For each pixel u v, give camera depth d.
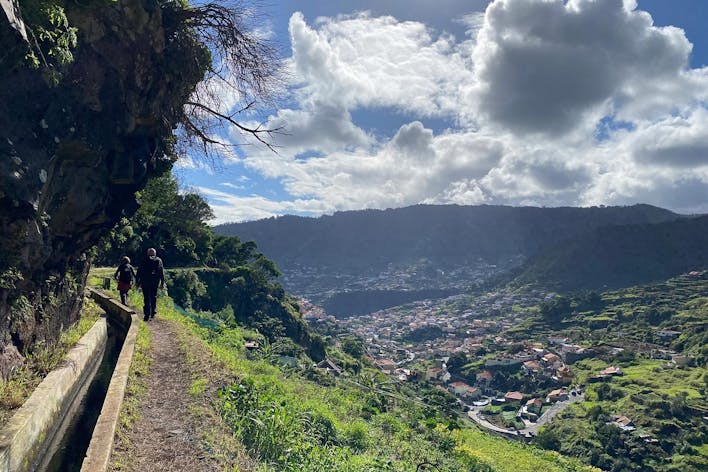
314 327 165.38
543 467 14.49
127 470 4.13
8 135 5.07
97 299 14.52
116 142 7.59
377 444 8.74
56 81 5.17
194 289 45.50
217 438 5.26
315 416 7.66
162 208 54.97
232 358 10.18
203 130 10.09
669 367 102.88
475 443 16.78
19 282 5.61
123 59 7.39
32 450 4.68
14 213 5.02
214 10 8.53
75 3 6.21
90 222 7.71
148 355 8.37
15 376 5.50
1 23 4.23
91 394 7.05
